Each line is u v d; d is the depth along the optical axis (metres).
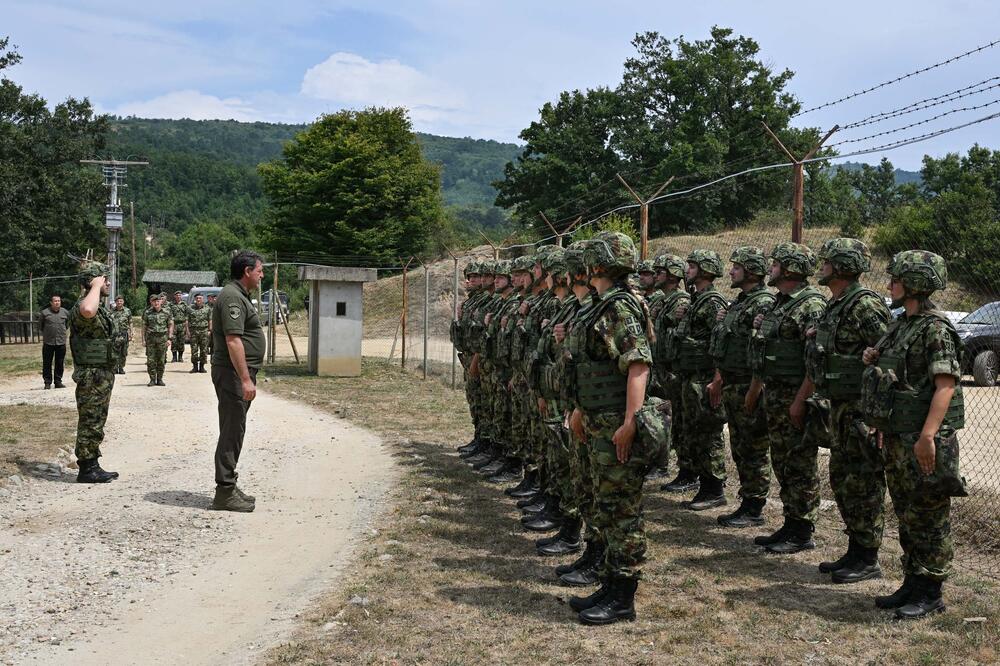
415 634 4.46
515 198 44.38
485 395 9.18
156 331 16.48
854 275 5.38
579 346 4.59
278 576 5.48
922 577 4.71
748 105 41.03
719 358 6.77
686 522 6.89
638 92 43.03
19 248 42.19
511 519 6.88
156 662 4.15
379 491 7.88
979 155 24.17
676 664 4.09
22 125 45.72
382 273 46.06
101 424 7.92
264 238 48.03
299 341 31.52
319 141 47.25
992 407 12.53
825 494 7.50
